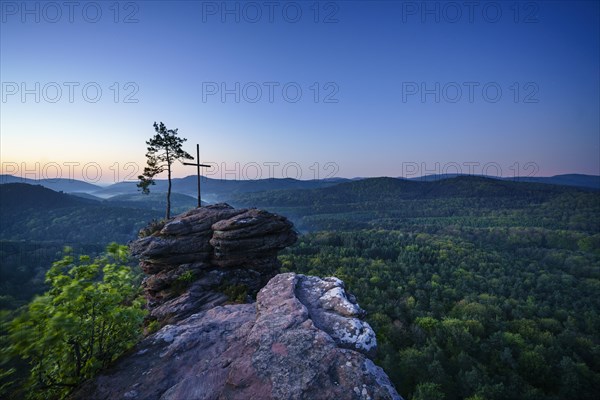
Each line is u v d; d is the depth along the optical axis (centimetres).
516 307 9912
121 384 543
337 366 508
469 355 6456
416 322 7781
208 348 646
